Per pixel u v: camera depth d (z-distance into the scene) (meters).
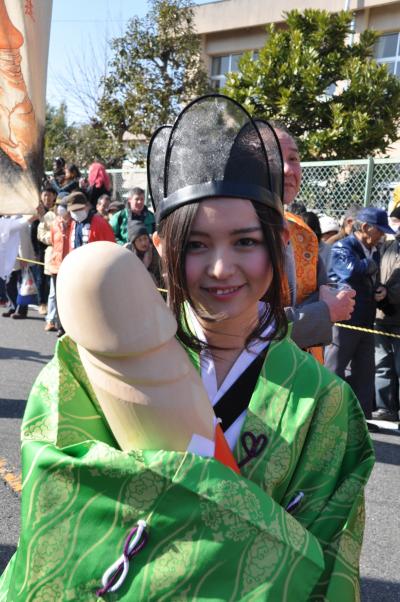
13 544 2.64
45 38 2.97
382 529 3.00
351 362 4.57
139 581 0.79
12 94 2.95
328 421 0.98
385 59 14.20
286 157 2.01
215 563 0.78
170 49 13.26
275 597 0.78
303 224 1.98
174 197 0.91
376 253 4.68
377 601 2.45
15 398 4.62
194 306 0.93
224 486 0.79
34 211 3.05
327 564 0.89
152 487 0.78
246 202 0.89
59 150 17.47
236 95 9.64
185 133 0.92
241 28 16.05
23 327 7.43
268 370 0.99
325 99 9.83
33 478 0.83
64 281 0.76
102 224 6.26
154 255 4.82
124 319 0.74
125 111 13.53
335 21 9.69
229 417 0.98
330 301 1.84
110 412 0.80
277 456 0.93
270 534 0.79
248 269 0.90
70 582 0.80
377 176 6.36
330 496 0.95
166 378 0.77
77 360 0.91
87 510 0.80
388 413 4.88
